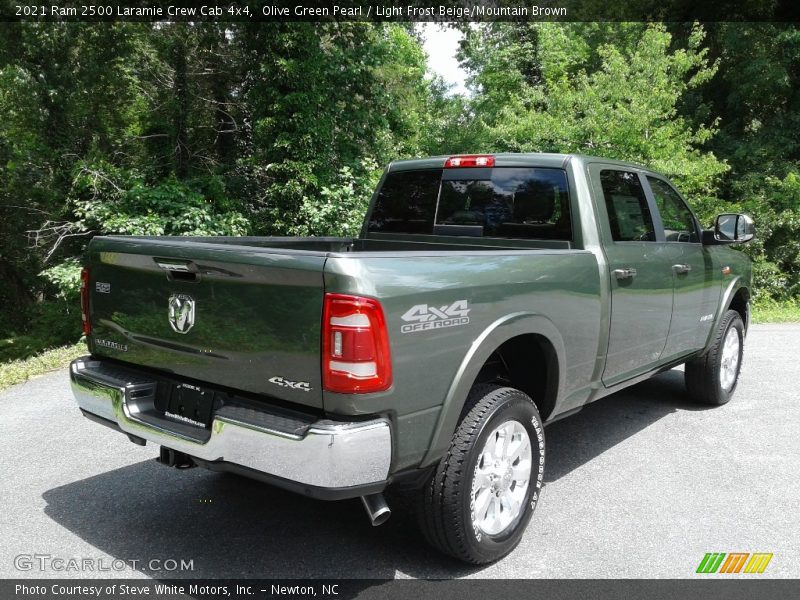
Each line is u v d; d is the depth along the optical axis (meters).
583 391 3.85
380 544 3.29
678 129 14.84
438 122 25.66
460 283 2.82
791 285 15.20
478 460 2.92
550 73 19.06
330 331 2.40
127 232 12.27
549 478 4.15
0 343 15.23
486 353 2.95
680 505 3.76
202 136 16.83
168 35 15.59
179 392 2.99
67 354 7.89
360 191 14.41
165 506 3.73
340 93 15.58
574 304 3.57
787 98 19.59
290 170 13.94
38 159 14.17
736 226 4.91
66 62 14.32
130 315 3.14
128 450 4.64
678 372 7.01
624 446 4.73
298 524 3.52
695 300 5.00
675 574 3.02
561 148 14.89
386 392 2.49
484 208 4.26
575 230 3.85
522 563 3.12
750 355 8.06
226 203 14.30
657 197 4.74
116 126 15.55
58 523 3.50
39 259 16.73
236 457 2.61
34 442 4.79
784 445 4.77
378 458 2.50
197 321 2.81
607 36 18.33
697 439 4.89
